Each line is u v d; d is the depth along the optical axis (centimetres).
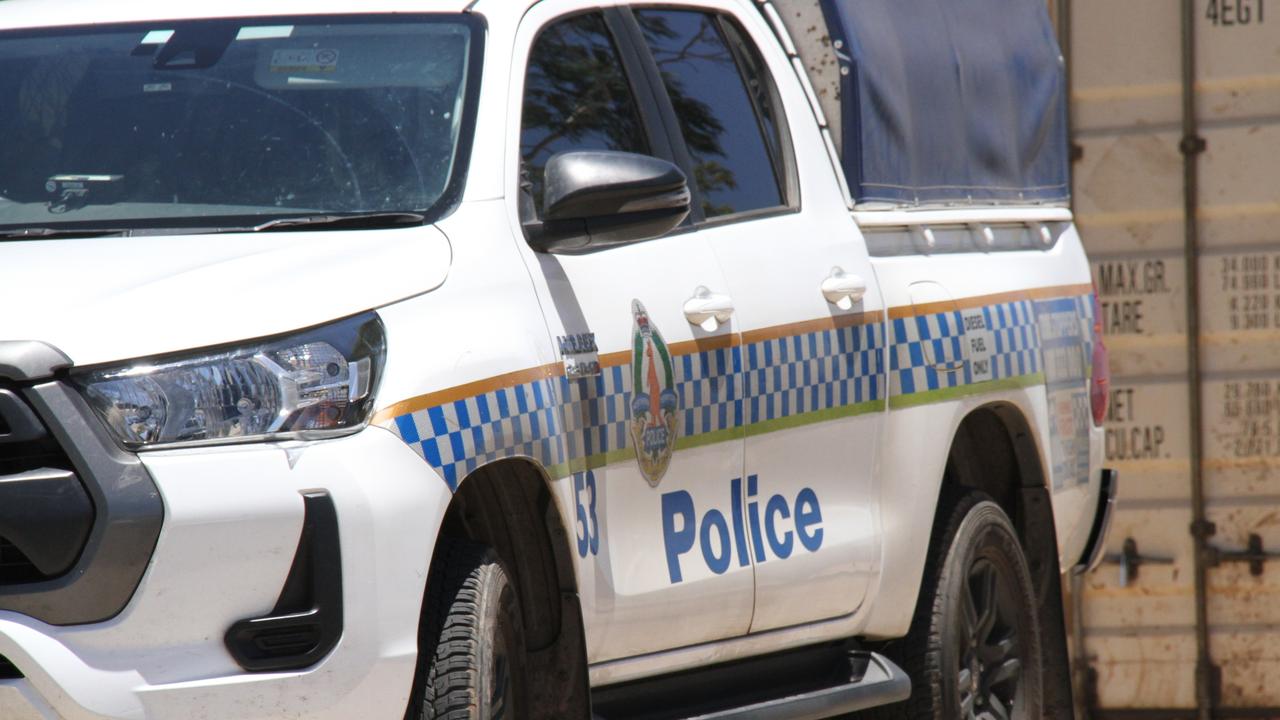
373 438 1256
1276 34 2930
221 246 1328
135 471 1183
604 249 1558
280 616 1209
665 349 1581
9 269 1279
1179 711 2970
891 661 1897
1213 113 2945
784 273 1759
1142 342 2970
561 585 1463
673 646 1614
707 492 1633
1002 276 2116
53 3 1677
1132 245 2970
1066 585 2994
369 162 1469
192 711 1189
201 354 1219
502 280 1416
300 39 1563
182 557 1188
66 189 1469
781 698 1758
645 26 1728
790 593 1728
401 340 1303
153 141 1500
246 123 1504
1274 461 2941
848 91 1902
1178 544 2964
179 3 1631
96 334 1202
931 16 2091
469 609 1342
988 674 2059
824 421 1784
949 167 2081
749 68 1855
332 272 1308
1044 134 2316
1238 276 2948
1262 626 2952
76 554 1171
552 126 1566
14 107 1548
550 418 1419
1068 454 2198
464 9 1566
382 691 1241
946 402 1955
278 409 1229
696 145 1727
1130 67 2959
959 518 1997
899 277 1930
